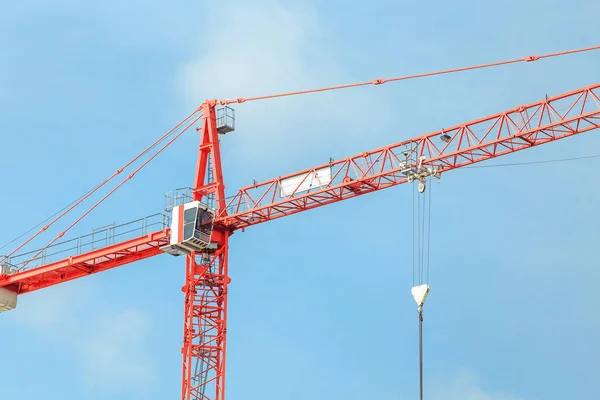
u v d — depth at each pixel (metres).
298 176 146.88
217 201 152.00
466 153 140.50
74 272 159.50
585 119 136.50
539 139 139.12
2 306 162.12
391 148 142.62
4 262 162.38
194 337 149.75
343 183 143.62
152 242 152.62
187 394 147.75
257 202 148.38
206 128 156.62
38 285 163.00
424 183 141.00
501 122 139.12
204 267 151.50
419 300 111.56
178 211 149.38
